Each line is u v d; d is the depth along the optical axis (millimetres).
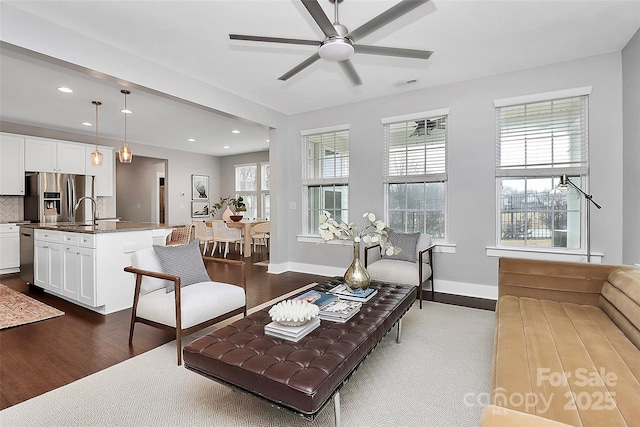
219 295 2592
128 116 5301
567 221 3484
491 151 3742
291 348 1671
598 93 3238
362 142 4602
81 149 6203
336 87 4074
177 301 2264
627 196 3021
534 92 3510
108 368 2199
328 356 1585
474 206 3848
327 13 2529
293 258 5336
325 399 1405
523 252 3578
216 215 9586
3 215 5504
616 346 1583
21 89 4043
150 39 2885
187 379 2064
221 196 9711
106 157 6660
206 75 3676
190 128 6172
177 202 8555
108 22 2613
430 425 1640
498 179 3781
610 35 2854
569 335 1716
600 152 3242
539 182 3605
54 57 2609
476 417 1695
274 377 1419
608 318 1985
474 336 2713
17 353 2416
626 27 2723
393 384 2010
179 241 4609
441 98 4016
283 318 1806
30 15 2469
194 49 3070
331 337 1802
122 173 9992
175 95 3529
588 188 3328
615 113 3170
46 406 1783
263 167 8953
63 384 2002
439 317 3160
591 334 1728
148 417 1699
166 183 8383
